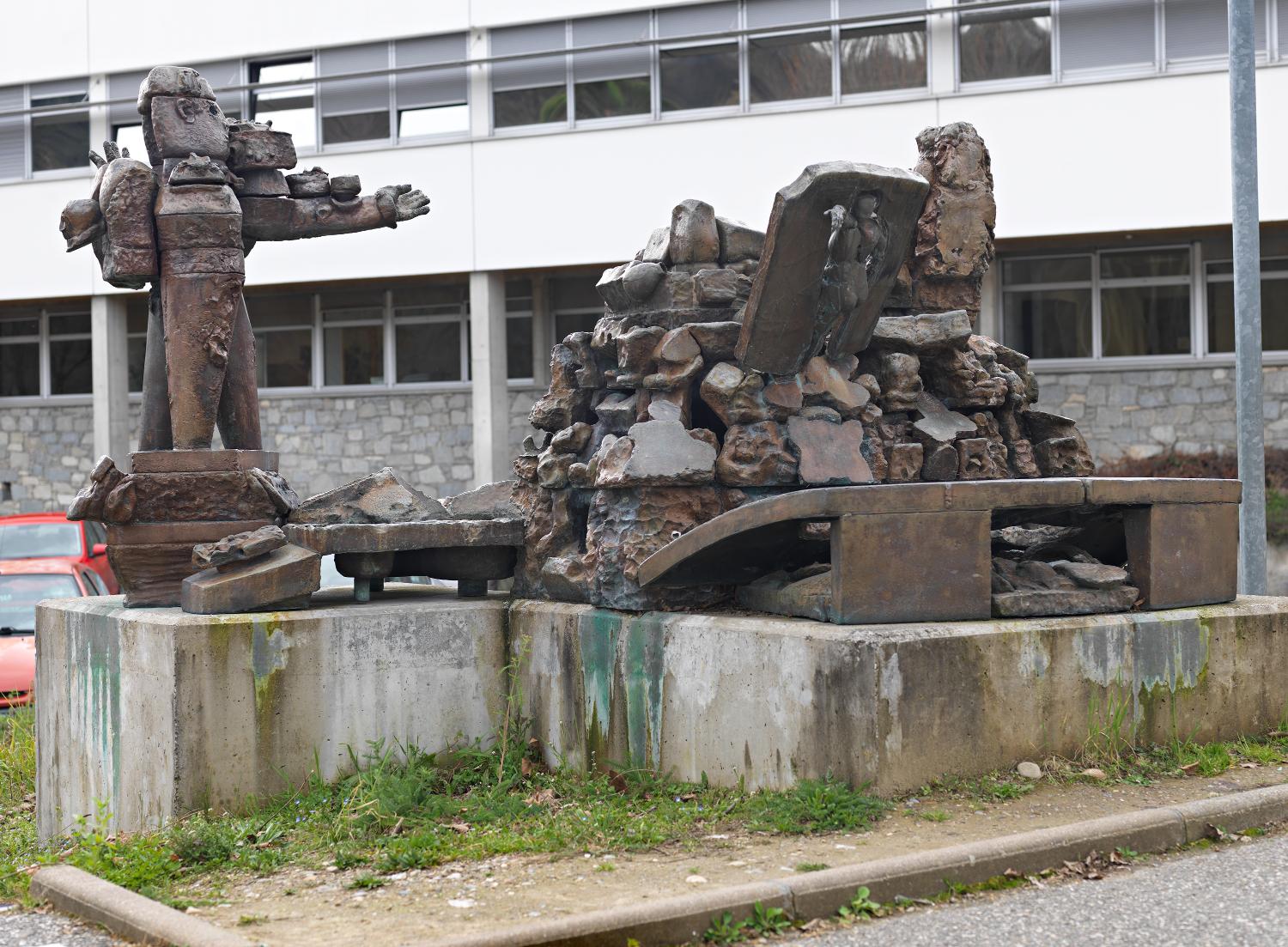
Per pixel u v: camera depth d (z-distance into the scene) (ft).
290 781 22.36
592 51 65.36
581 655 22.91
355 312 76.84
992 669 19.65
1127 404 63.41
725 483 22.53
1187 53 57.98
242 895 17.11
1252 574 32.24
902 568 19.98
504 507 25.68
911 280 25.53
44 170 75.41
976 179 25.71
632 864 17.28
